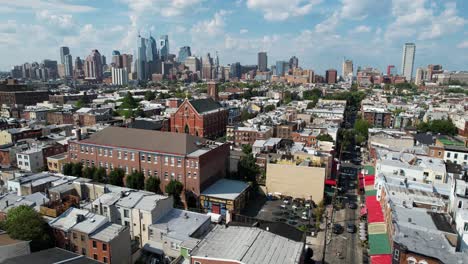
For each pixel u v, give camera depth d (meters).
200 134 177.12
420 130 183.50
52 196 77.12
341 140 171.38
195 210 91.69
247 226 62.62
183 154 93.06
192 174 92.62
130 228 69.31
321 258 70.06
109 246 57.47
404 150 117.81
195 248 51.53
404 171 90.06
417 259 50.62
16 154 116.56
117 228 61.50
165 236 63.56
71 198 75.50
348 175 127.25
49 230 62.41
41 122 190.12
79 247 60.38
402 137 142.12
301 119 199.62
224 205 89.19
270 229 63.41
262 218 88.88
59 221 63.28
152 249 65.81
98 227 60.97
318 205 94.31
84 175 100.12
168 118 194.50
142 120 183.88
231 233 56.72
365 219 86.06
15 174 94.38
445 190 78.25
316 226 83.19
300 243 53.84
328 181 108.56
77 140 109.88
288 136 163.75
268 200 102.06
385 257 60.62
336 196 102.69
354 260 69.50
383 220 75.00
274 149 133.25
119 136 105.81
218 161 103.94
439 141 132.50
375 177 96.69
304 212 91.69
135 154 99.44
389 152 109.25
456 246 54.50
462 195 66.00
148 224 67.44
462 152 117.50
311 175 99.94
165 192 94.62
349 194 107.44
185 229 66.06
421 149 124.31
